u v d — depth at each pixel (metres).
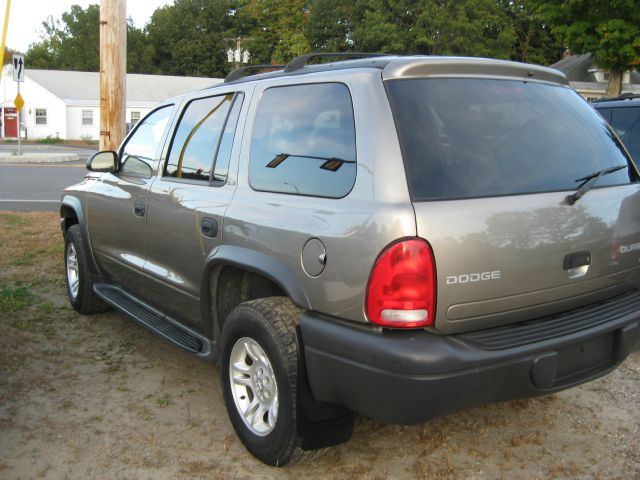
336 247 2.66
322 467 3.13
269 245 3.01
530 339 2.69
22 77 22.00
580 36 26.78
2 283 6.24
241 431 3.23
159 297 4.19
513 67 3.13
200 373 4.27
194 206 3.60
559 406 3.81
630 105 5.67
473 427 3.55
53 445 3.30
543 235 2.76
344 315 2.65
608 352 3.06
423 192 2.57
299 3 42.19
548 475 3.09
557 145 3.05
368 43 34.06
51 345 4.70
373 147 2.67
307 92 3.14
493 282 2.63
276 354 2.89
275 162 3.19
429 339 2.51
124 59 7.48
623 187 3.23
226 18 65.44
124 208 4.46
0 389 3.93
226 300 3.57
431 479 3.04
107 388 4.00
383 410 2.55
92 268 5.19
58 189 14.59
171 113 4.29
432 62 2.87
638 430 3.53
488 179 2.73
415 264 2.47
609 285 3.11
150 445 3.33
